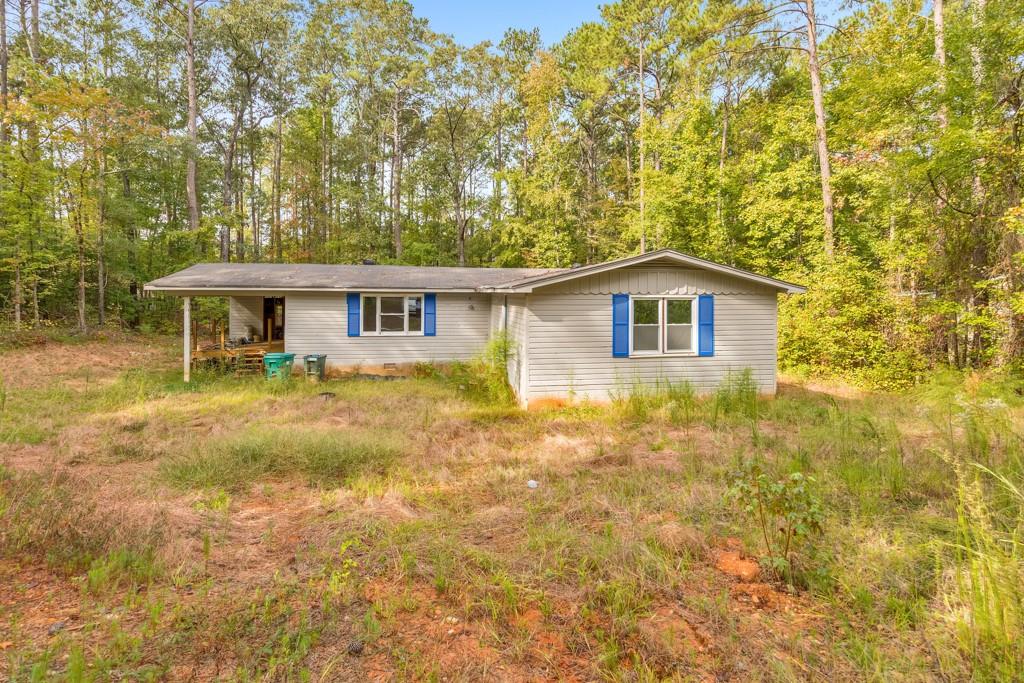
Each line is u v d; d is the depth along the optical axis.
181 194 29.73
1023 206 9.89
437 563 3.92
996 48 11.26
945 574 3.55
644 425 8.91
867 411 9.45
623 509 5.07
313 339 14.00
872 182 14.93
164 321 23.59
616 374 10.80
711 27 19.28
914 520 4.55
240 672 2.65
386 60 30.22
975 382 10.39
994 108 11.30
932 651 2.91
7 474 5.45
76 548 3.95
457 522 4.81
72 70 25.16
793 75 23.19
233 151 31.55
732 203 21.61
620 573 3.74
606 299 10.70
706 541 4.30
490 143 33.56
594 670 2.76
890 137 12.70
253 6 27.69
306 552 4.15
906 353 12.30
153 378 12.68
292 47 30.31
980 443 6.09
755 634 3.11
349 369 14.26
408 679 2.68
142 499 5.12
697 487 5.53
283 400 10.63
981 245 11.59
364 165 36.84
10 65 22.48
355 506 5.18
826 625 3.21
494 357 11.91
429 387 12.41
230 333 17.70
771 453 6.96
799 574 3.74
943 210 12.05
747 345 11.34
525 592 3.54
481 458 6.96
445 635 3.07
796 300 15.05
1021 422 7.31
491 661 2.84
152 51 26.84
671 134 23.12
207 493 5.46
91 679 2.51
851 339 13.28
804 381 13.60
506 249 29.75
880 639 3.03
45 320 19.42
